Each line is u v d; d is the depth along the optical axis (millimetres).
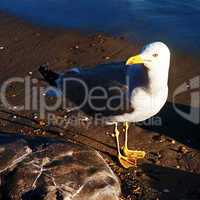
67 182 1809
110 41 2895
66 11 3230
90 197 1792
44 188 1786
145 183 1997
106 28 3047
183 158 2111
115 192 1849
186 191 1958
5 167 1860
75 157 1899
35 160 1873
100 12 3211
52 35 2963
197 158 2105
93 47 2826
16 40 2902
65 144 1949
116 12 3205
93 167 1875
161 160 2107
